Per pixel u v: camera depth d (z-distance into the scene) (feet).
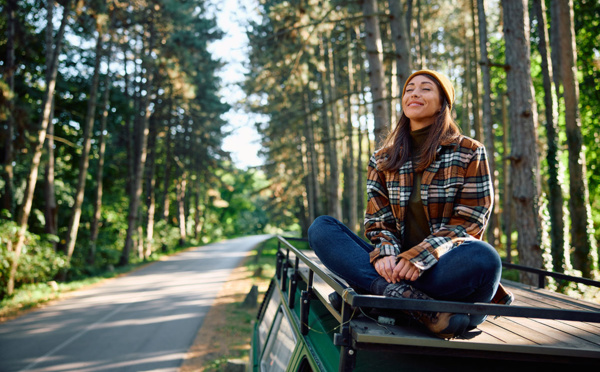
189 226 184.14
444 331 5.19
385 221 6.92
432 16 82.58
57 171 87.15
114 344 31.17
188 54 106.32
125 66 100.63
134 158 113.50
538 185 24.76
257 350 14.97
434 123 6.54
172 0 97.19
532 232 24.36
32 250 56.49
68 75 84.89
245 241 191.01
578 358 5.48
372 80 33.12
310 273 8.04
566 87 30.42
